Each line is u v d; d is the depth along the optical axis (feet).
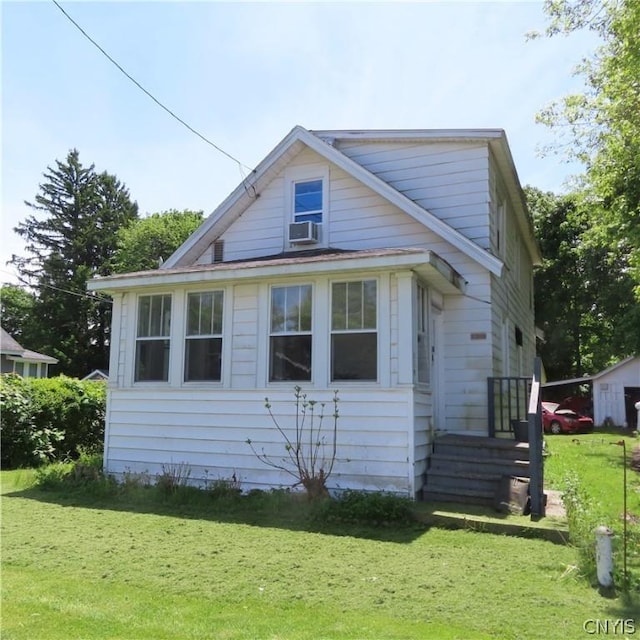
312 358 27.48
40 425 41.01
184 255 41.63
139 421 31.07
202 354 30.32
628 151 34.94
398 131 36.78
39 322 139.03
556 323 99.19
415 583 15.52
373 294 26.63
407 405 25.08
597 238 49.08
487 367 32.24
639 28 30.76
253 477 27.78
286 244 38.70
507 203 43.27
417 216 33.68
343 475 25.79
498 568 16.76
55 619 13.01
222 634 12.18
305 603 14.14
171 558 17.85
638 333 75.00
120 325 32.55
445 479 25.72
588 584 15.28
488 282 32.73
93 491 28.45
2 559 17.80
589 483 31.71
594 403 81.82
